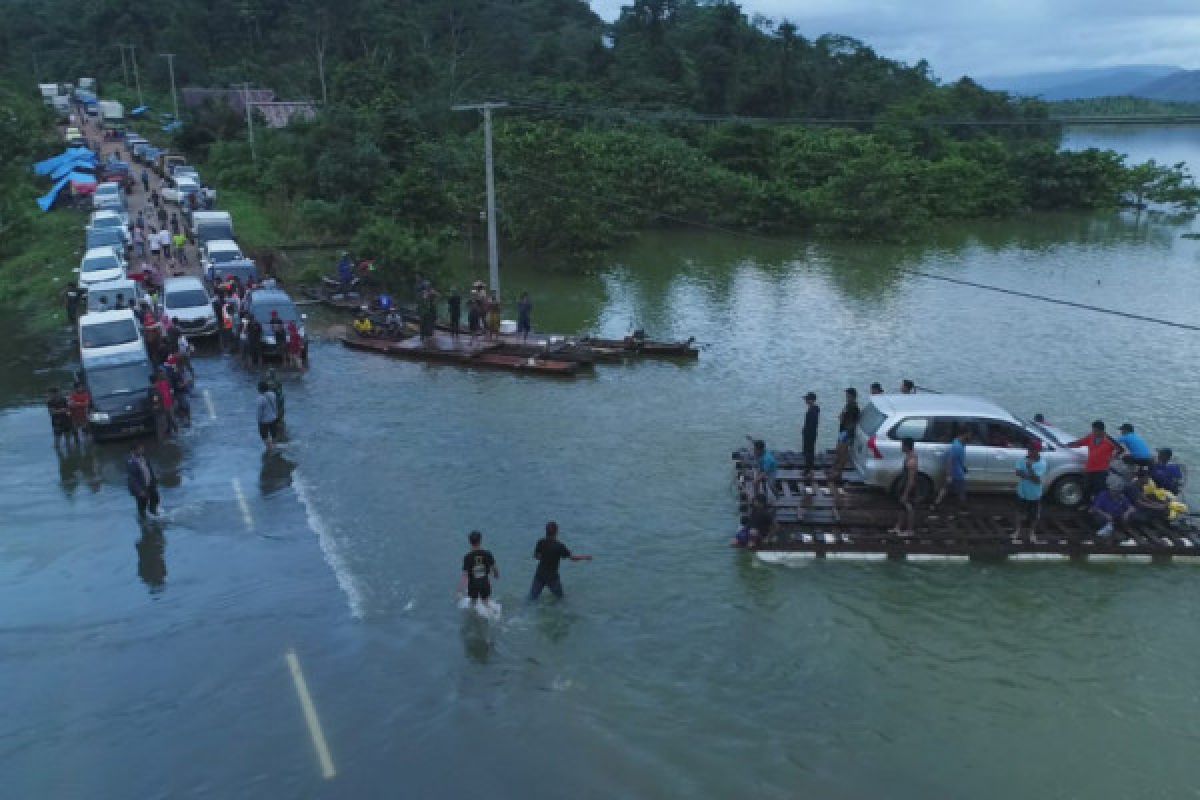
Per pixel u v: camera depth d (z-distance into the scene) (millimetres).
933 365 26172
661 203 56062
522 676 10938
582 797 8938
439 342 26969
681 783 9141
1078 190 70750
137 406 19156
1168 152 126312
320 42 93062
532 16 113688
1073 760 9516
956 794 9008
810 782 9172
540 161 41000
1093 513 14609
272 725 10062
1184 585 13297
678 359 26484
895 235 54688
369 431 19719
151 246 37500
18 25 119812
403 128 52344
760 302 35750
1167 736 9906
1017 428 15094
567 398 22297
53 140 68875
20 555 14133
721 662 11266
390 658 11297
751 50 95312
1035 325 31734
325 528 14969
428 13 99938
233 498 16203
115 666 11180
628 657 11367
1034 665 11258
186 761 9500
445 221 44188
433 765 9398
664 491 16562
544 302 35562
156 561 13922
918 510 15031
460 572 13453
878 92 92688
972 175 66812
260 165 55125
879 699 10555
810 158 64688
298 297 34312
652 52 85062
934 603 12766
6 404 22062
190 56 98438
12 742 9812
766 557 14070
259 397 18250
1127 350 28203
